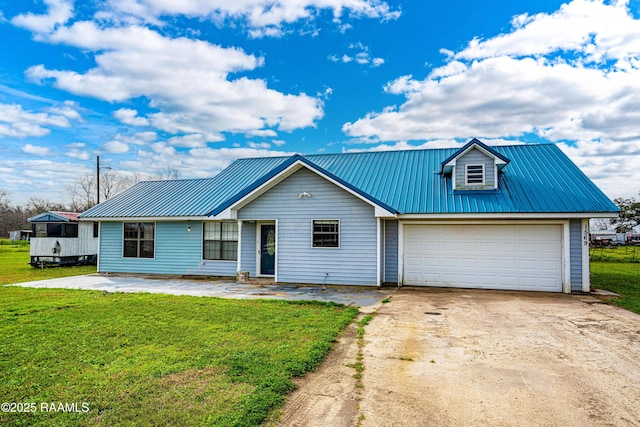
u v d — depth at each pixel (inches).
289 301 397.4
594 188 509.0
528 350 237.9
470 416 151.7
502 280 510.6
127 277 645.9
